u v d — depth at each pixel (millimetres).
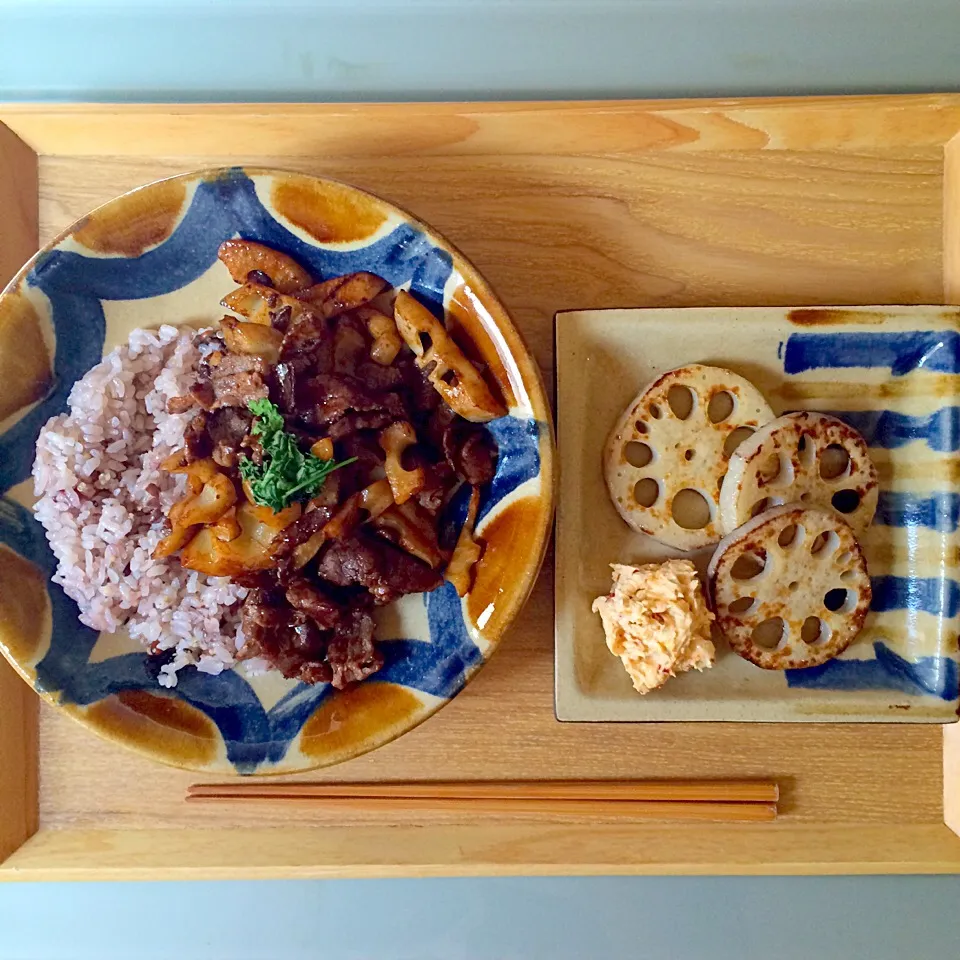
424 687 392
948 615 402
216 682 407
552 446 377
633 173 415
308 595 388
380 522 396
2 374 387
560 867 415
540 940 441
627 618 395
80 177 421
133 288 409
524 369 375
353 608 400
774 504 403
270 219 395
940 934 433
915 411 410
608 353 407
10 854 414
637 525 404
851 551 400
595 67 440
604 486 413
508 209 415
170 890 447
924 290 418
